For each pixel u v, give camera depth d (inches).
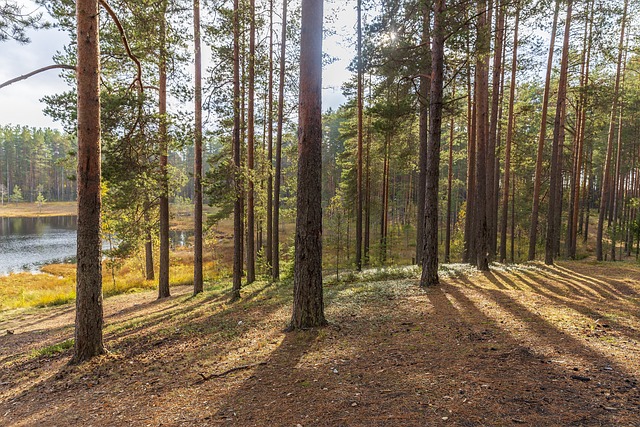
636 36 720.3
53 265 1214.3
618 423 122.3
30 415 191.9
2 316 607.2
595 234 1460.4
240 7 506.9
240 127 581.3
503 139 917.2
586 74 774.5
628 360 178.4
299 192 273.0
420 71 483.2
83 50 245.3
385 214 928.3
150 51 426.0
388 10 438.9
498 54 605.6
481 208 570.9
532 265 660.1
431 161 418.9
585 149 1195.3
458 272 559.2
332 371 191.5
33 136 3782.0
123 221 661.3
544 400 142.1
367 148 895.1
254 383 187.8
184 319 409.4
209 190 516.4
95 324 269.9
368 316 307.1
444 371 178.2
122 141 483.8
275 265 709.9
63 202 3875.5
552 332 230.2
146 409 175.5
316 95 263.4
